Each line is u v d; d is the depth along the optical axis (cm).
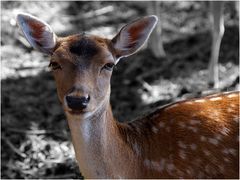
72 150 1211
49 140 1243
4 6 1752
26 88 1424
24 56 1551
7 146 1227
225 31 1622
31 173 1159
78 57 784
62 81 786
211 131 874
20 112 1332
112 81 1448
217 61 1418
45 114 1331
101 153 825
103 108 808
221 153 871
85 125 806
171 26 1688
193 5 1786
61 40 825
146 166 870
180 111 891
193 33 1647
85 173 841
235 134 877
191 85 1412
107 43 822
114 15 1762
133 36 833
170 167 870
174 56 1541
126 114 1318
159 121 888
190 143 870
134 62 1518
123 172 855
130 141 863
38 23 825
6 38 1608
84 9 1792
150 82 1434
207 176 872
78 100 753
